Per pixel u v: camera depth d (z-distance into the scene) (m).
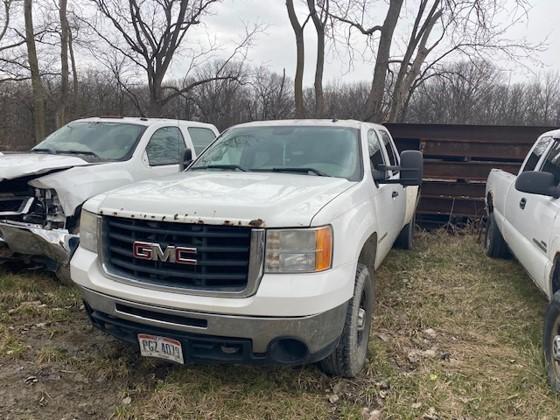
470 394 2.85
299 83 13.21
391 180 3.86
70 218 4.43
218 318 2.34
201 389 2.79
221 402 2.67
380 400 2.79
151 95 20.12
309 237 2.39
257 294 2.31
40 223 4.38
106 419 2.56
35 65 12.42
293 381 2.89
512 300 4.53
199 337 2.43
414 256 6.23
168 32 19.31
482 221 7.50
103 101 25.72
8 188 4.38
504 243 5.93
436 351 3.43
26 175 4.22
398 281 5.11
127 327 2.61
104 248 2.71
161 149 6.17
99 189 4.70
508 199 5.06
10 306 4.01
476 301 4.51
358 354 2.97
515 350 3.45
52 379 2.92
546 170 4.16
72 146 5.77
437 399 2.79
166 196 2.65
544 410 2.69
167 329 2.49
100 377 2.95
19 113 22.89
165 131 6.38
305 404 2.69
